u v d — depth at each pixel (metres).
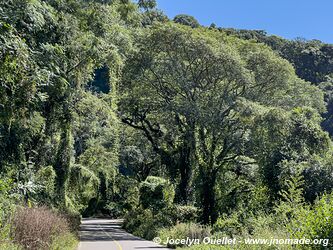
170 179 41.25
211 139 36.53
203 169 35.62
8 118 15.46
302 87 39.09
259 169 30.73
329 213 11.20
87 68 24.58
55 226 15.50
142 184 41.88
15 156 19.06
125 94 38.22
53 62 17.58
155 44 33.88
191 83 34.94
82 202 64.12
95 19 23.48
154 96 37.34
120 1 27.98
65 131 26.62
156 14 39.44
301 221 12.32
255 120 30.38
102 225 47.84
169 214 33.09
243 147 33.75
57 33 20.89
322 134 28.36
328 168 24.64
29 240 12.12
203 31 37.28
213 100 34.22
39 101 18.16
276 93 37.22
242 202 35.19
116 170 67.06
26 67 13.37
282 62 35.62
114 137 57.72
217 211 34.94
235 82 34.66
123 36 26.36
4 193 13.05
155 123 43.28
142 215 37.72
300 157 27.03
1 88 13.84
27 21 16.25
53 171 25.03
